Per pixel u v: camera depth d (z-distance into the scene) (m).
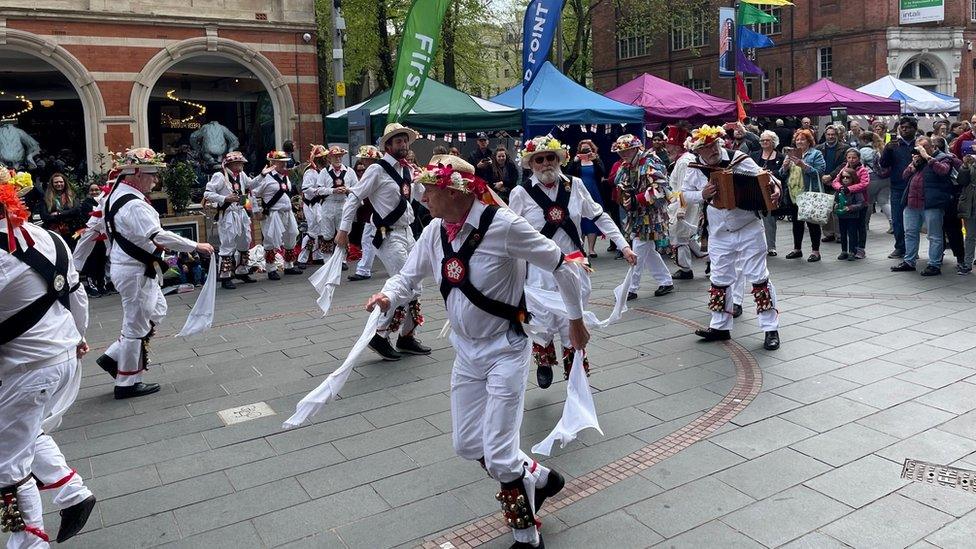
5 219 3.31
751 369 5.89
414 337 6.85
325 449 4.71
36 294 3.36
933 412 4.88
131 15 15.38
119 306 9.57
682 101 16.95
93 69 15.24
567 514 3.80
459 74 28.59
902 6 31.72
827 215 10.13
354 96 28.91
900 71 32.69
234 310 9.00
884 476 4.04
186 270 10.87
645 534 3.58
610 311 8.16
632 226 8.66
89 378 6.40
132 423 5.27
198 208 12.05
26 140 15.92
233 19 16.45
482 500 3.99
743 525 3.61
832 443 4.47
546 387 5.49
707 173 6.54
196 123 20.25
